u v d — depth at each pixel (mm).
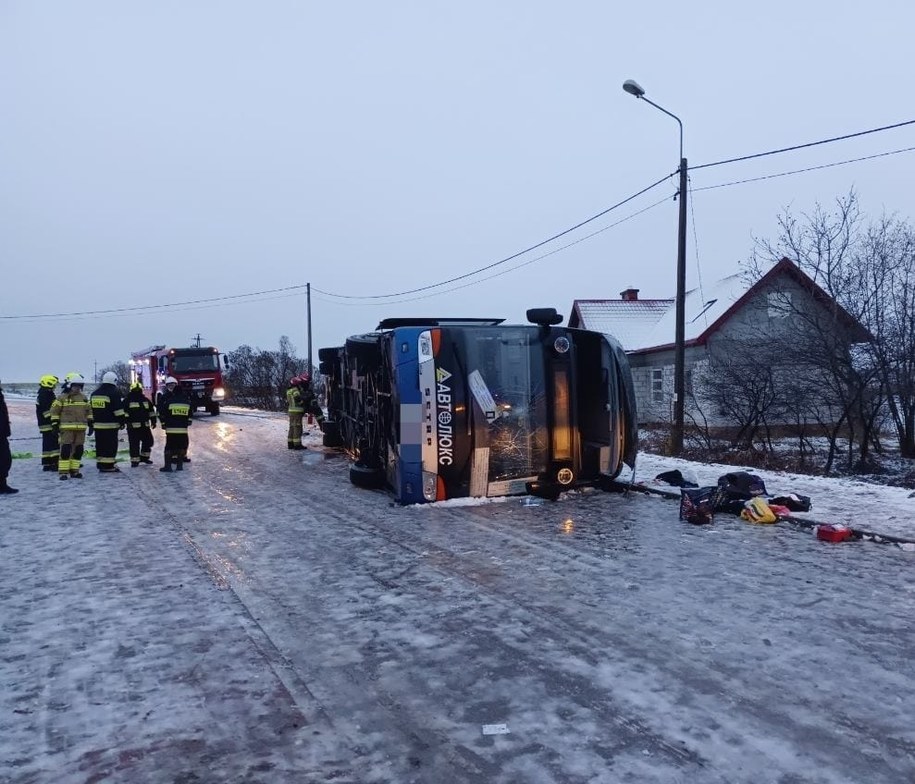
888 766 3314
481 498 10078
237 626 5254
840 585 6051
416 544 7691
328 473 13555
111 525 8898
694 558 6977
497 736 3627
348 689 4191
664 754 3428
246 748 3549
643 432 21781
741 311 20953
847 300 13906
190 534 8344
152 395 34250
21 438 22531
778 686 4152
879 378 13766
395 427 10031
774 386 14914
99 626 5289
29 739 3664
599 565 6750
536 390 10195
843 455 15570
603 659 4562
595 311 30250
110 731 3738
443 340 9859
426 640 4930
